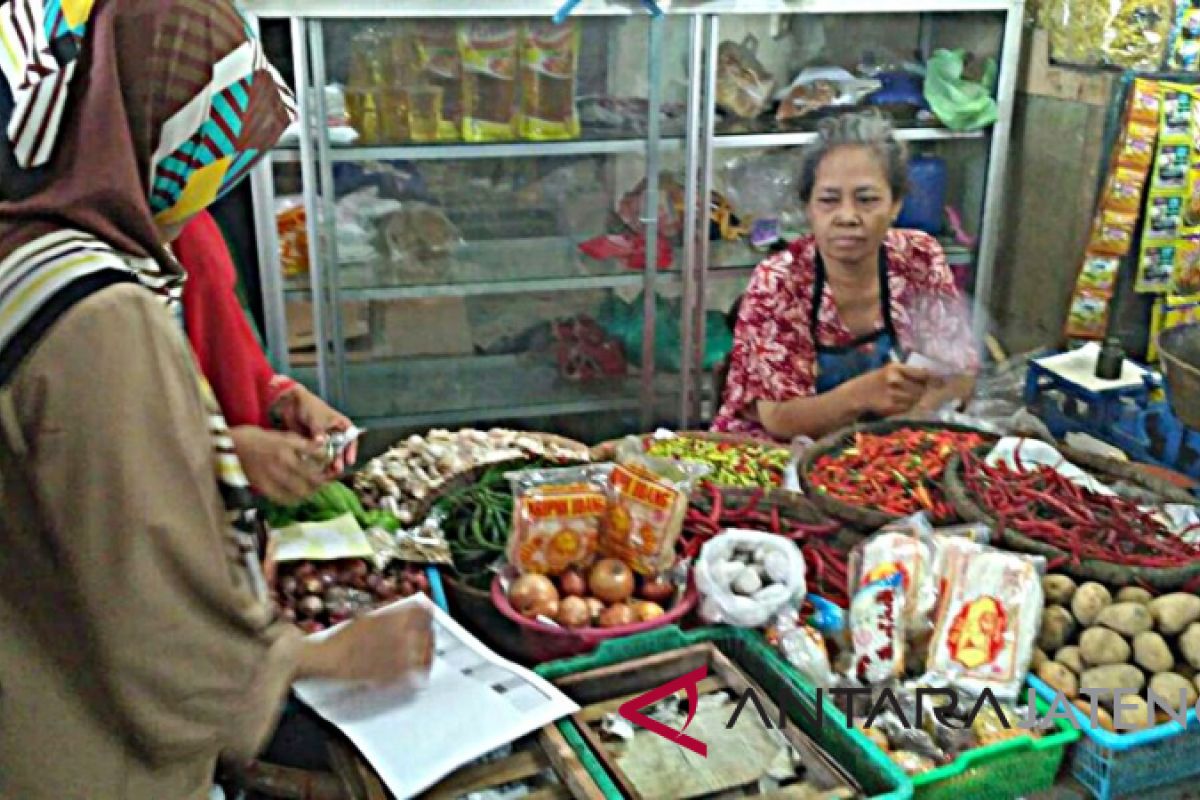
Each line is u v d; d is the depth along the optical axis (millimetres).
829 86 3025
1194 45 2850
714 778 1206
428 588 1576
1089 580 1431
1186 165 2848
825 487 1689
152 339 875
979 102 3006
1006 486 1634
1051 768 1280
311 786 1266
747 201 3055
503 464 1855
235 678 957
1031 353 2840
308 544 1611
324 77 2625
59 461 847
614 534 1483
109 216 907
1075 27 2947
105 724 958
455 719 1252
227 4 974
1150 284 2949
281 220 2711
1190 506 1626
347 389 3014
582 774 1166
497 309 3146
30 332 839
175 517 887
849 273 2197
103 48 899
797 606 1445
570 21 2742
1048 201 3125
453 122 2783
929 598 1412
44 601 914
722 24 3070
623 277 2951
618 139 2840
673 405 3145
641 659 1368
